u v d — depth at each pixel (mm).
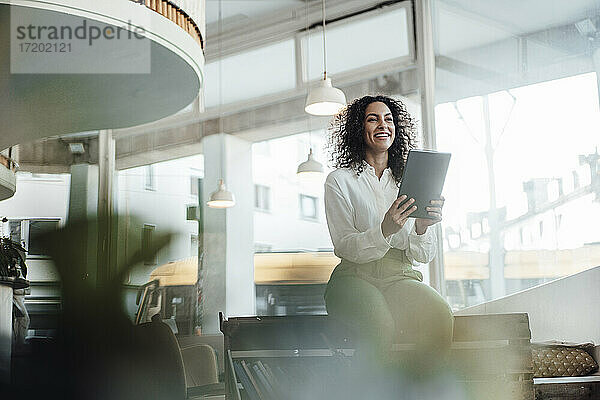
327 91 6160
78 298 499
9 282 1774
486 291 6117
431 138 6945
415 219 2670
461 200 6434
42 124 3605
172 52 2742
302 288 9039
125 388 519
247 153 9578
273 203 9320
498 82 6363
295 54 9094
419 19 7484
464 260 6309
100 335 504
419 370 2285
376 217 2754
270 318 1971
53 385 490
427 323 2354
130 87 3107
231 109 9617
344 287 2441
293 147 9195
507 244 5996
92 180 10031
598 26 5676
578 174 5594
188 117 9867
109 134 10164
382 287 2514
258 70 9453
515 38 6273
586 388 3859
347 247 2557
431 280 6469
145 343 549
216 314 9234
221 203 9031
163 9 2721
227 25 9719
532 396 2250
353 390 2064
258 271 9258
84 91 3141
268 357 1953
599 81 5602
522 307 4781
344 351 2123
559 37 5918
